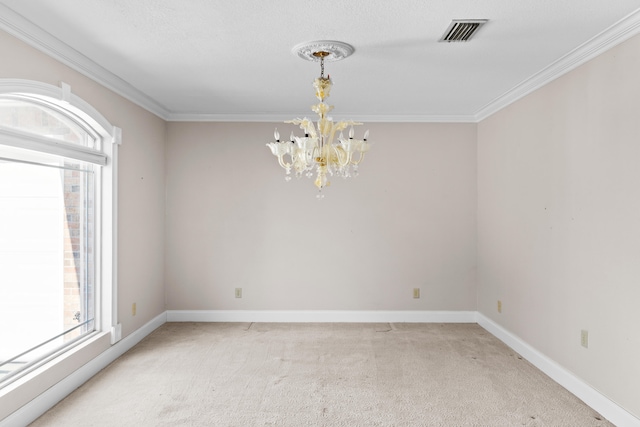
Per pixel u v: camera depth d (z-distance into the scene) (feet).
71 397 10.66
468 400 10.57
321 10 8.29
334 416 9.78
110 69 11.88
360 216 17.74
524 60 11.10
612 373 9.55
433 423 9.46
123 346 13.79
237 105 16.15
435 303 17.79
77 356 11.25
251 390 11.14
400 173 17.70
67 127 11.52
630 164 9.02
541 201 12.56
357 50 10.41
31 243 10.22
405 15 8.50
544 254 12.41
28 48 9.20
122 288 13.71
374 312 17.75
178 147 17.62
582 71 10.59
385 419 9.64
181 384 11.49
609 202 9.64
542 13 8.41
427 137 17.69
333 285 17.75
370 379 11.85
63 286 11.43
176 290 17.72
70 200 11.73
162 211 17.28
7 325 9.43
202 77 12.61
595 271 10.13
